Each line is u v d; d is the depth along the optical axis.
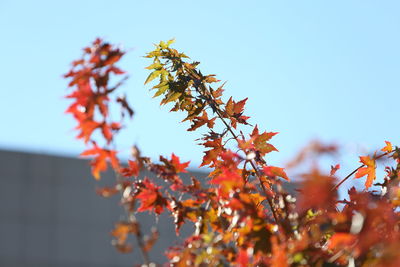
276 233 2.62
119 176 2.52
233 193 2.86
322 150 2.22
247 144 3.14
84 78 2.60
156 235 2.41
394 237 2.35
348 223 2.55
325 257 2.41
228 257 2.55
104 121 2.57
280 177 3.17
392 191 2.87
